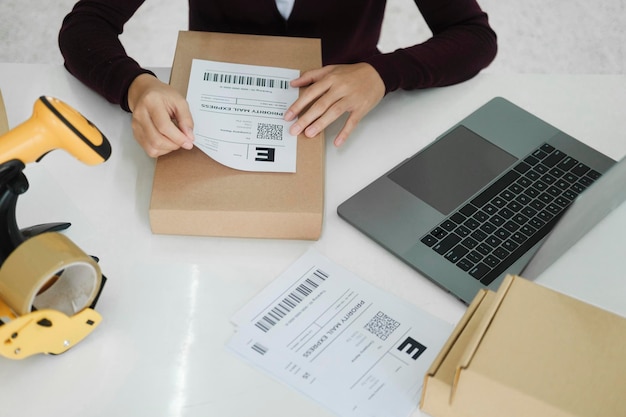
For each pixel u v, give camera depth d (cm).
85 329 95
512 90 138
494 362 83
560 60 268
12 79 130
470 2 147
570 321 87
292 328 100
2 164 87
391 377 96
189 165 111
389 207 114
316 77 125
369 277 107
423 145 127
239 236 110
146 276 105
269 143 115
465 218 113
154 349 97
